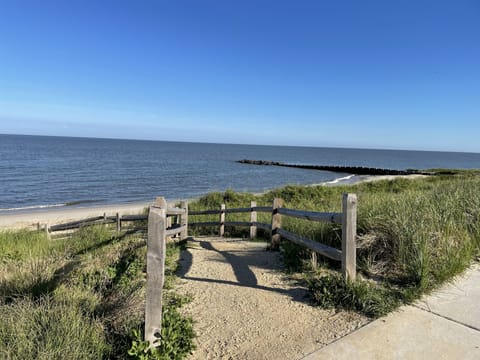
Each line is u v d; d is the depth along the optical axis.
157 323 2.35
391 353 2.24
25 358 2.09
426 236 3.71
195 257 5.18
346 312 2.88
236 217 9.55
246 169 57.38
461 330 2.50
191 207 13.27
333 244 4.43
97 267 4.11
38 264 4.25
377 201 5.45
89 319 2.65
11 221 15.70
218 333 2.69
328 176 49.31
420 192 6.95
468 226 4.64
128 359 2.25
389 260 3.69
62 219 16.03
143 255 4.60
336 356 2.25
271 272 4.14
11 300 3.36
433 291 3.16
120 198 25.70
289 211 4.79
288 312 2.99
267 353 2.36
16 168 42.09
